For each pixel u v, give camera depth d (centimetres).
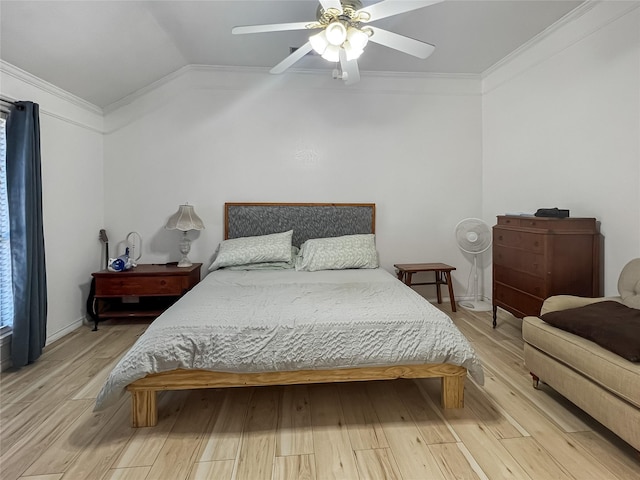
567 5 264
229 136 384
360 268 354
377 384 228
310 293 247
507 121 366
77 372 243
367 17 192
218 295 241
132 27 274
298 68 380
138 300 385
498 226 319
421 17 278
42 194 285
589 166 268
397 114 400
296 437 173
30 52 251
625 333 160
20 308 246
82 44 267
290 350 182
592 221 258
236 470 150
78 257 337
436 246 412
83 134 342
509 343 290
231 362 178
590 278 256
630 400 145
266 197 390
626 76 238
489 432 175
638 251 232
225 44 323
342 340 185
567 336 184
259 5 259
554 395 210
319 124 392
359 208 395
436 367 192
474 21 286
